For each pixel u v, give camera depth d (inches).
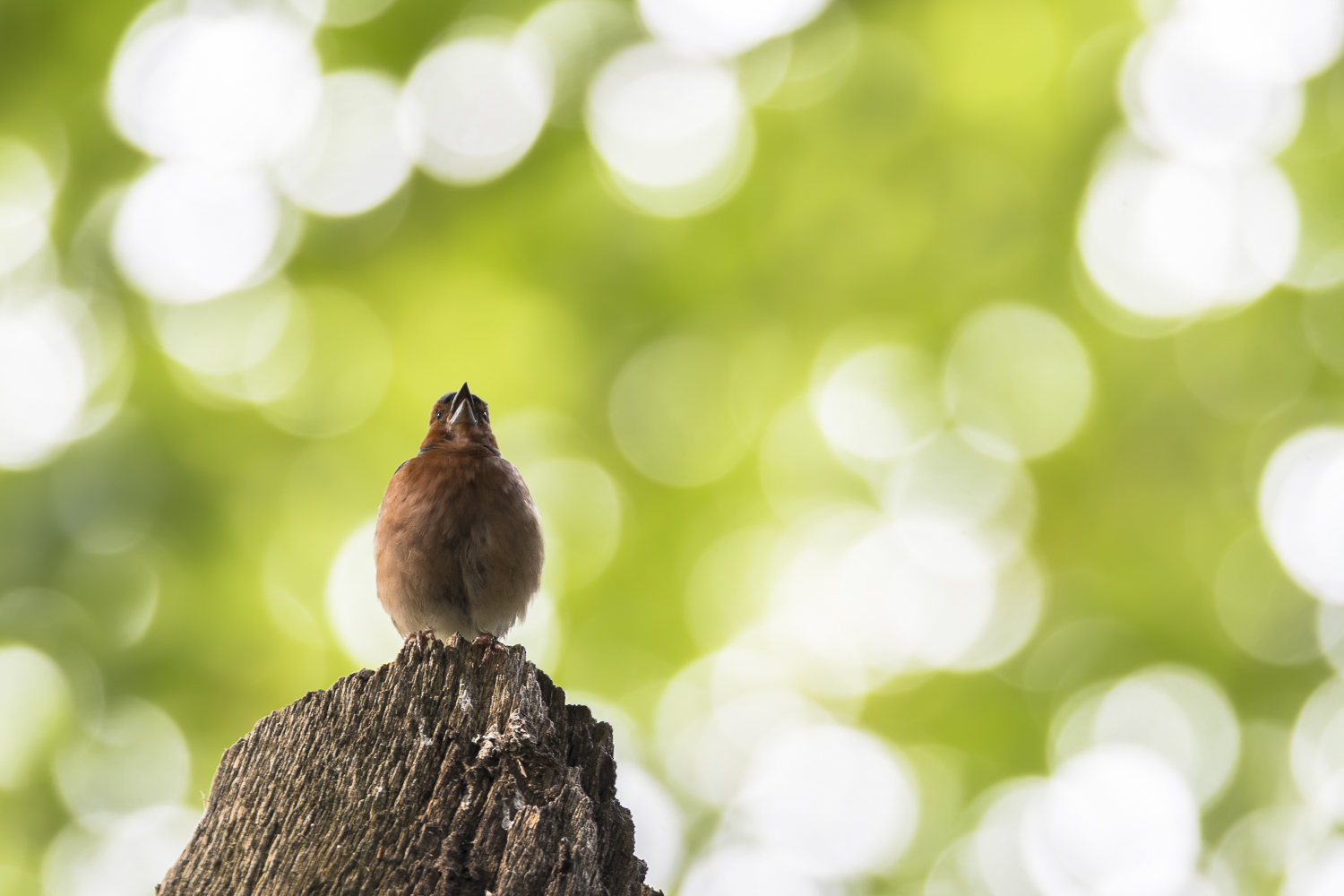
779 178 494.0
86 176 443.2
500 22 476.7
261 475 456.1
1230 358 489.7
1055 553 495.2
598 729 228.2
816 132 493.7
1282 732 480.1
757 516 520.7
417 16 471.2
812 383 508.7
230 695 440.1
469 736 209.0
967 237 484.7
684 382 510.0
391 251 476.7
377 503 462.9
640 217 492.1
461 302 485.4
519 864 194.9
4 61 448.5
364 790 201.0
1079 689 484.4
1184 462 485.4
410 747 206.4
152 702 436.5
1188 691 490.6
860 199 490.3
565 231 486.3
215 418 454.3
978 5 486.9
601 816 218.8
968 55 491.8
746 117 500.7
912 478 529.7
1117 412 491.2
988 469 518.6
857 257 491.5
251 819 197.0
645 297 490.0
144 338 447.2
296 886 190.9
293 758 203.5
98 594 422.0
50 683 431.8
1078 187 479.8
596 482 507.2
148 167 448.5
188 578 434.3
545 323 487.5
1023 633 496.4
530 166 480.7
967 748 494.3
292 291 476.1
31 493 419.8
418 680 213.8
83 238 442.6
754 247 496.1
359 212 475.2
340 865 193.0
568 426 497.0
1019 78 493.7
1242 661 484.7
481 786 204.2
